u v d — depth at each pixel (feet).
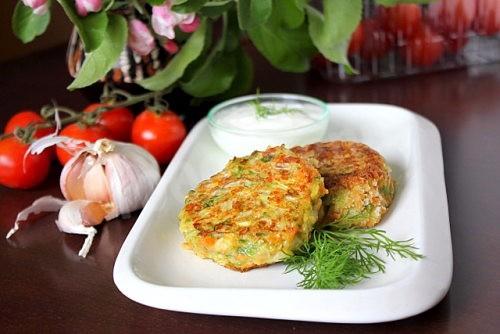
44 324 1.42
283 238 1.45
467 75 2.37
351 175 1.61
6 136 1.92
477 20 2.38
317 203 1.54
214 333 1.36
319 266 1.42
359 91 2.33
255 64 2.59
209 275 1.48
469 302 1.38
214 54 2.12
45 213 1.82
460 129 2.03
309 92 2.35
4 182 1.91
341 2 1.89
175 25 1.90
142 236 1.54
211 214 1.53
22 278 1.57
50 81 2.60
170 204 1.69
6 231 1.76
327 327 1.35
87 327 1.41
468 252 1.52
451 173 1.81
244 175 1.61
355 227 1.59
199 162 1.89
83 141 1.84
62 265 1.61
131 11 1.95
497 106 2.14
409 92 2.30
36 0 1.80
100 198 1.77
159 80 1.99
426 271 1.36
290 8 2.00
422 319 1.35
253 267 1.48
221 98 2.22
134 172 1.77
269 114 1.91
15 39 3.18
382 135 1.97
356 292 1.32
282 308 1.31
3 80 2.63
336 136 1.99
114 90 2.01
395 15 2.32
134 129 2.02
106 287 1.52
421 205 1.56
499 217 1.62
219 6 1.93
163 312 1.42
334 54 1.95
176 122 2.01
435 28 2.38
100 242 1.68
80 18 1.78
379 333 1.32
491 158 1.86
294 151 1.75
